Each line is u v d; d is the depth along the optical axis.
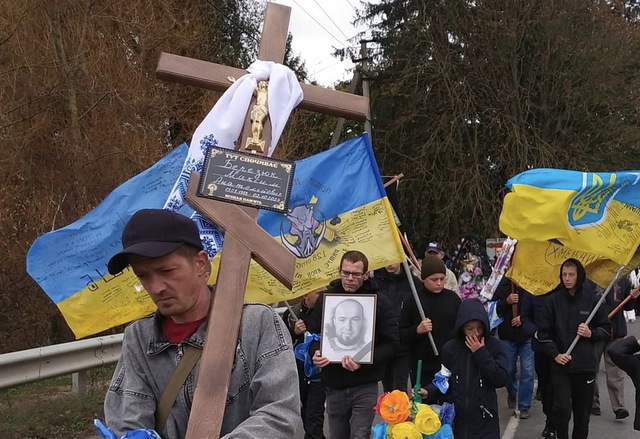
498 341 4.81
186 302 2.08
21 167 10.76
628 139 22.98
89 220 4.40
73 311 4.33
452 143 22.81
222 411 1.97
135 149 12.57
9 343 10.56
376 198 4.77
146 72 13.82
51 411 6.81
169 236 2.04
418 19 24.17
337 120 23.44
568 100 22.44
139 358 2.13
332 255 4.74
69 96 11.77
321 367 4.83
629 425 7.27
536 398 8.59
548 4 22.38
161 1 13.66
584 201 5.86
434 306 6.02
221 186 2.29
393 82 25.14
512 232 5.95
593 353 5.95
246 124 2.67
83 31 12.01
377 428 4.14
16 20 10.64
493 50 22.97
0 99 10.44
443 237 23.28
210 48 17.64
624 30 23.06
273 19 2.90
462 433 4.71
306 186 4.72
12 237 10.41
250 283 4.60
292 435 2.03
